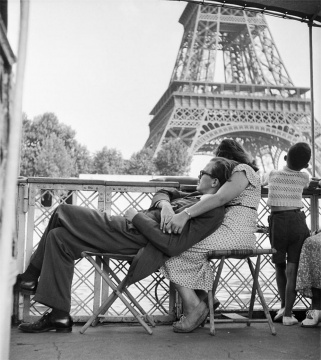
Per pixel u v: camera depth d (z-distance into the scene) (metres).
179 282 3.22
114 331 3.31
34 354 2.62
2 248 1.42
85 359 2.53
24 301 3.49
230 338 3.11
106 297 3.59
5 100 1.62
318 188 4.12
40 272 3.29
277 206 3.72
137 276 3.13
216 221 3.21
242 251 3.14
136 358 2.57
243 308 3.97
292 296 3.64
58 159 57.66
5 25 1.64
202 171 3.41
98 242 3.15
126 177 17.80
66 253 3.13
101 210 3.70
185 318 3.25
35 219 3.63
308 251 3.56
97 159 65.06
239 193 3.25
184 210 3.15
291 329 3.45
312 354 2.69
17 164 1.51
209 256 3.19
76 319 3.54
